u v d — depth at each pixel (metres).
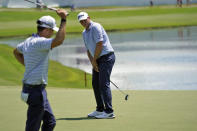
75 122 23.20
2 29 144.25
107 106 24.05
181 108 26.36
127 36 122.50
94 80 24.50
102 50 23.80
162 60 71.56
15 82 47.09
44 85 17.17
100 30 23.67
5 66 59.91
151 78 54.94
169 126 21.83
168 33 125.56
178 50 84.06
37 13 180.12
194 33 121.12
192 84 50.28
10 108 27.38
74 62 71.19
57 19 165.75
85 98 31.03
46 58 17.00
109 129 21.47
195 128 21.33
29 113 17.12
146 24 154.88
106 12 197.50
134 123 22.69
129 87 48.88
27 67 16.98
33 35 17.47
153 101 29.00
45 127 17.83
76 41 111.19
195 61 69.06
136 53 82.38
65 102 29.45
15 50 17.66
